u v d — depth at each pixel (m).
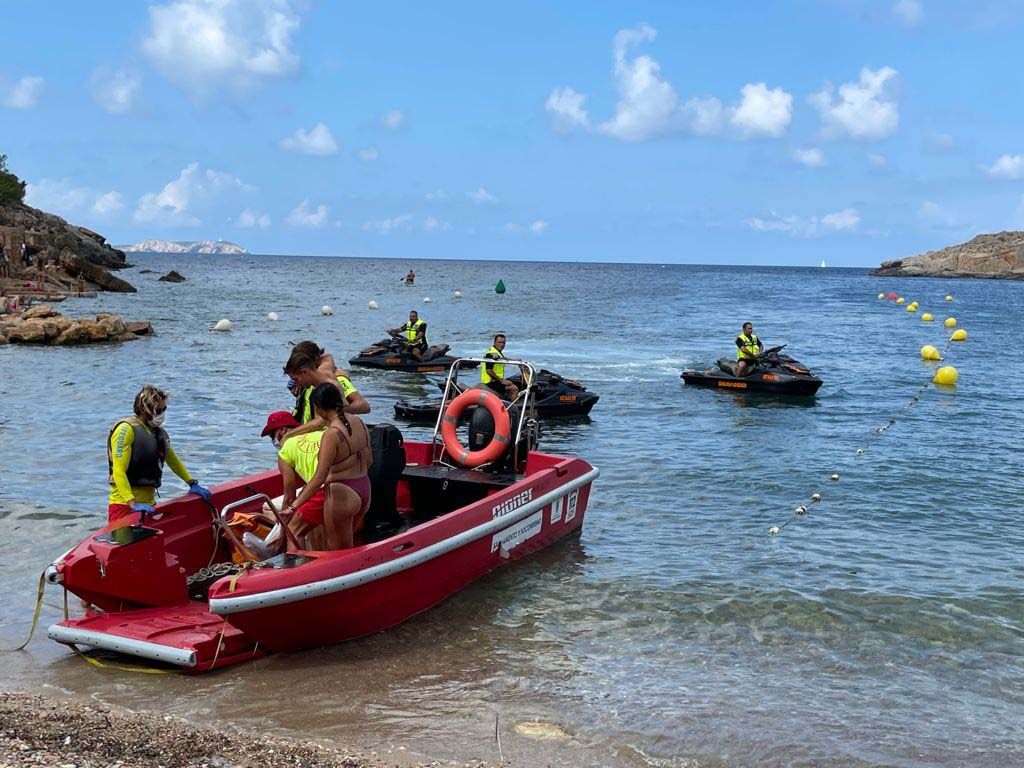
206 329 34.94
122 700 6.14
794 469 13.51
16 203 93.12
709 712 6.25
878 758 5.71
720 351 30.62
